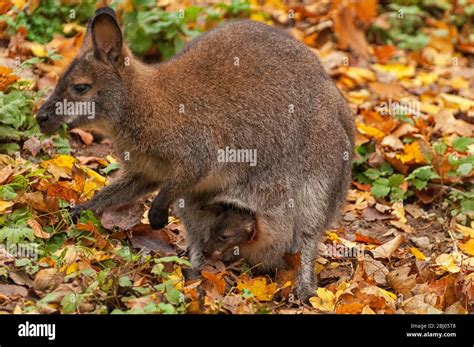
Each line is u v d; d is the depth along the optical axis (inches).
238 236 86.5
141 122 86.1
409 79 121.1
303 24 125.5
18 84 97.0
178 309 78.7
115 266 82.7
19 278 80.5
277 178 87.6
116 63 85.9
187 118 86.1
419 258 91.9
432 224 98.9
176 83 86.6
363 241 94.8
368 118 108.3
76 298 77.8
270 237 87.7
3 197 86.2
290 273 87.0
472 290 86.1
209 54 87.7
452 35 130.1
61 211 86.6
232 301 81.0
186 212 88.6
